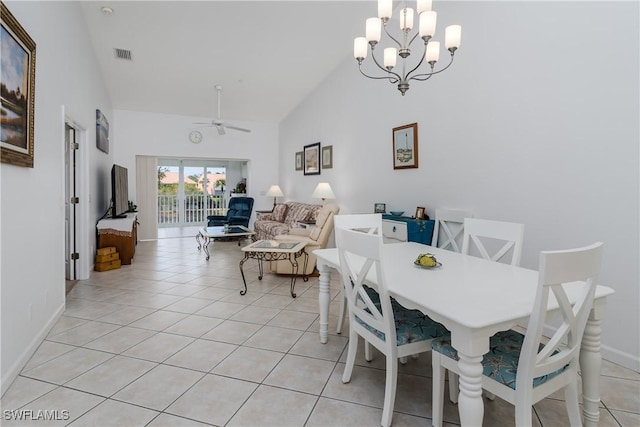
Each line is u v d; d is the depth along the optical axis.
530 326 1.24
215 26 4.42
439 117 3.66
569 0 2.47
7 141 1.88
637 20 2.11
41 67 2.50
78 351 2.33
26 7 2.22
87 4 3.86
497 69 3.03
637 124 2.12
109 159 6.12
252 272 4.60
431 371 2.16
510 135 2.93
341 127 5.48
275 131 8.08
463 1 3.32
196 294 3.63
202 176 10.31
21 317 2.11
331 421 1.68
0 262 1.85
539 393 1.35
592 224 2.38
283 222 6.73
